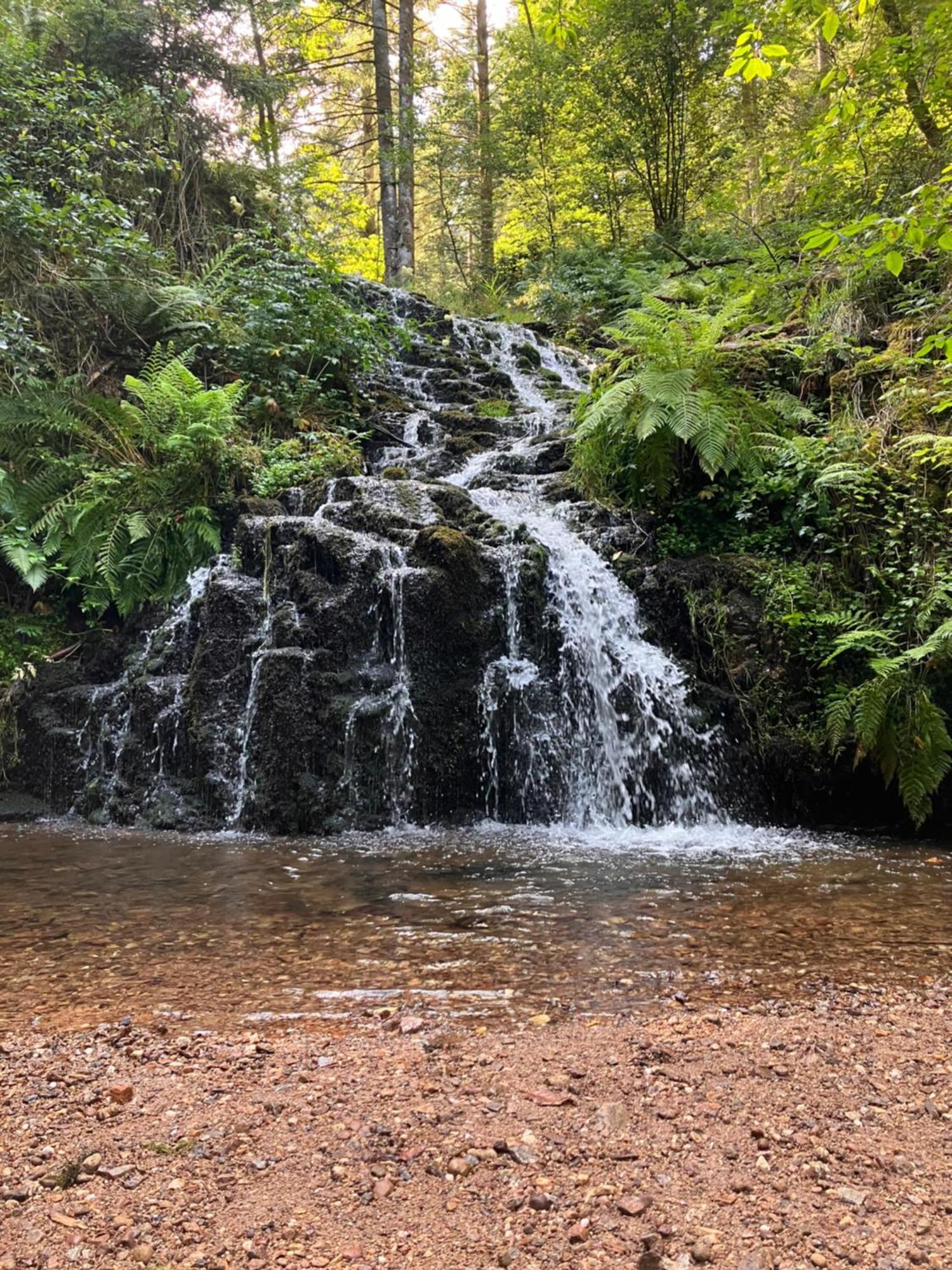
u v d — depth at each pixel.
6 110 8.16
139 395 7.27
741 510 6.43
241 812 5.55
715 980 2.85
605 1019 2.55
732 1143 1.89
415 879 4.18
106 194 9.52
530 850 4.83
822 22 5.59
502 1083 2.16
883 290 7.73
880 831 5.33
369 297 12.70
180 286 8.55
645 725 5.76
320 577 6.21
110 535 6.75
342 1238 1.61
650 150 14.47
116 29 10.23
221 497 7.25
